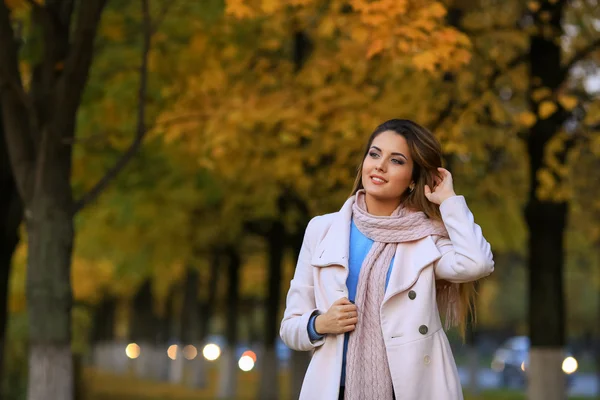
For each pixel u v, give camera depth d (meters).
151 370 41.62
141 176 16.97
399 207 4.34
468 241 4.08
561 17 13.94
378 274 4.17
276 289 24.88
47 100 9.80
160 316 52.66
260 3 10.03
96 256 29.72
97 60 13.28
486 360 77.75
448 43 9.70
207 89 12.73
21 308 22.06
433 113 12.91
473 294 4.43
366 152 4.45
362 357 4.12
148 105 14.06
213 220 23.92
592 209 17.78
